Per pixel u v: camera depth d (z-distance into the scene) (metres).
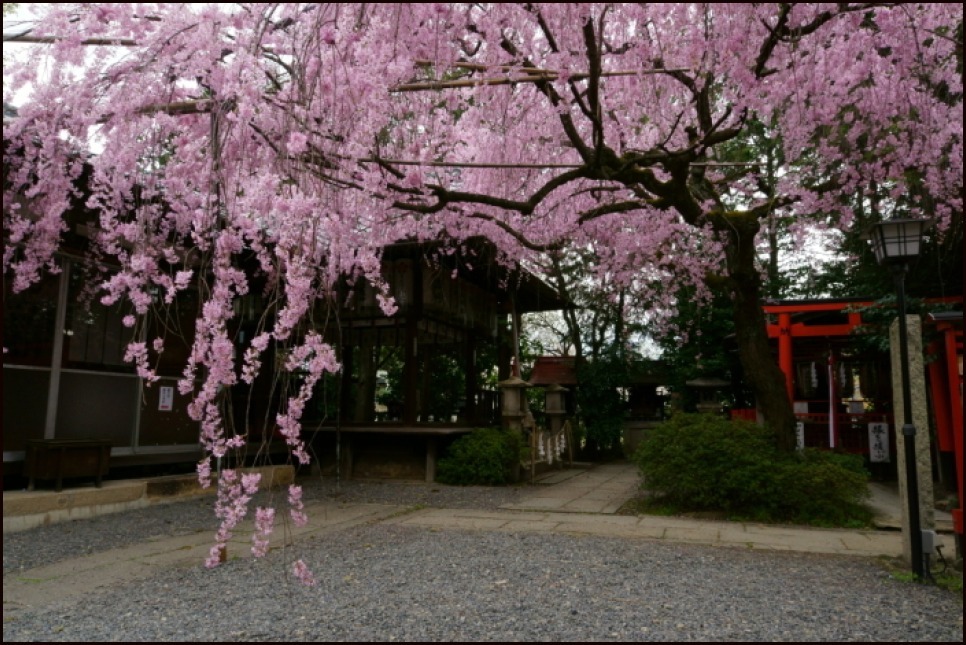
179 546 5.18
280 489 8.48
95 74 3.65
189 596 3.74
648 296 11.23
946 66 5.64
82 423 6.81
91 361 6.95
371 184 4.39
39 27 3.38
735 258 7.31
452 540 5.34
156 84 3.74
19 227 4.24
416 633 3.00
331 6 3.29
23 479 6.33
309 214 3.52
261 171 3.94
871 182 7.18
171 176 4.22
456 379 10.84
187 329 8.04
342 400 9.99
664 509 6.86
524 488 8.93
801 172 7.26
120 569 4.43
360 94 3.60
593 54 3.78
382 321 9.52
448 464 9.23
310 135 3.63
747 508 6.50
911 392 4.50
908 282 8.92
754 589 3.81
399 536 5.54
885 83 5.72
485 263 9.48
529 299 12.38
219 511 3.42
